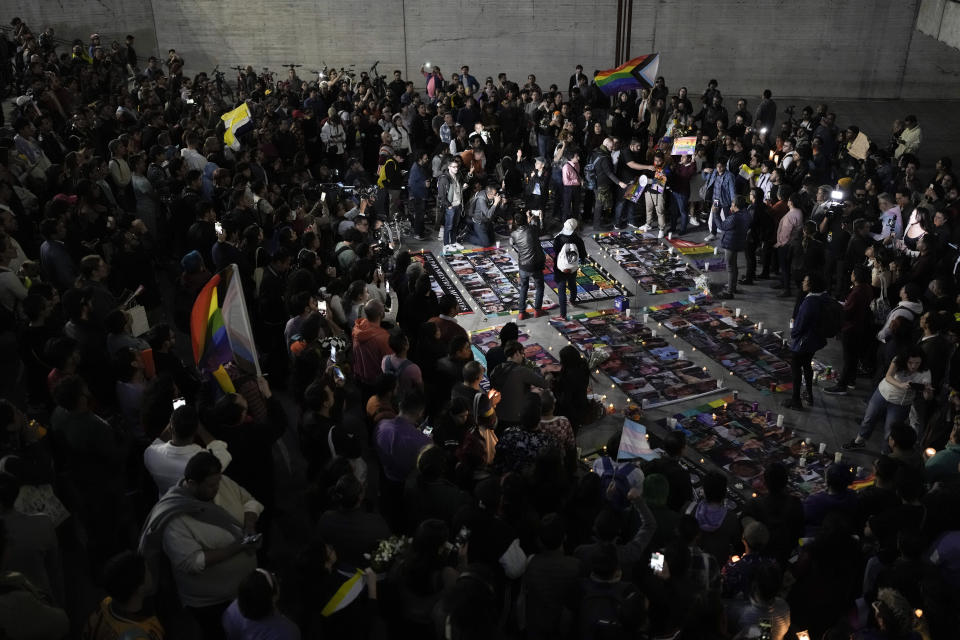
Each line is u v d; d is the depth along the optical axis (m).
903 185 13.90
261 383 6.55
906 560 5.35
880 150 15.16
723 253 14.73
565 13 25.30
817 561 5.64
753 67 25.45
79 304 7.17
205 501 4.99
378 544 5.25
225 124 14.78
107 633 4.23
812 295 9.54
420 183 15.23
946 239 11.20
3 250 8.24
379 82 23.36
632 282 13.60
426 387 8.72
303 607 6.29
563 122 18.58
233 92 25.75
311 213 11.84
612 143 15.80
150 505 6.60
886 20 24.38
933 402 8.33
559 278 12.06
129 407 6.46
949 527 5.91
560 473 6.27
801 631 5.20
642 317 12.38
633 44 25.58
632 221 15.97
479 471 6.64
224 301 6.74
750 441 9.31
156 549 4.91
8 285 8.13
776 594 5.11
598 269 13.98
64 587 6.42
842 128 23.06
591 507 6.10
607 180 15.72
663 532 5.79
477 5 25.45
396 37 26.09
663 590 5.00
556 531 5.06
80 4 25.97
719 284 13.50
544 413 6.94
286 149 16.25
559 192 15.86
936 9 13.65
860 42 24.73
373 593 5.05
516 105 19.53
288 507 7.68
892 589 4.95
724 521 5.91
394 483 6.65
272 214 11.13
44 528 5.17
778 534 6.05
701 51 25.44
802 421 9.78
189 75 27.03
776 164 15.45
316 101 19.83
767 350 11.39
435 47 26.11
